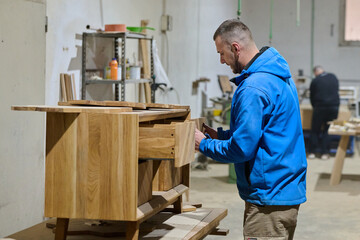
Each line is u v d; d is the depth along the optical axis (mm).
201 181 7266
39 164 4215
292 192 2451
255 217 2488
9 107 3809
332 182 7188
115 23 5754
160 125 2426
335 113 9445
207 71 9820
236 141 2334
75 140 2266
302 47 11898
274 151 2406
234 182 7102
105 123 2234
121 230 2639
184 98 8453
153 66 6184
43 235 2625
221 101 8805
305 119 9922
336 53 11883
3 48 3727
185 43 8453
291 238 2615
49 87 4422
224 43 2533
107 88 5594
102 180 2254
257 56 2477
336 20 11828
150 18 6855
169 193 2789
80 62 4996
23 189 4027
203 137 2518
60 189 2291
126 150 2227
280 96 2408
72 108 2215
